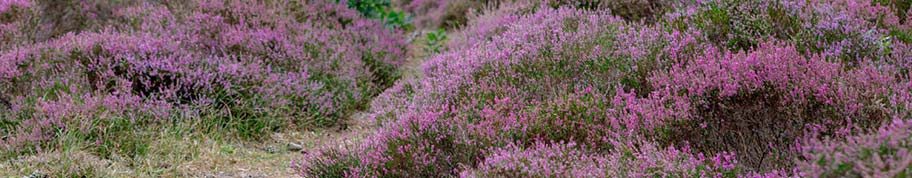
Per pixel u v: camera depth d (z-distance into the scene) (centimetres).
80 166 404
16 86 498
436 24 1030
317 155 397
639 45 459
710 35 482
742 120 333
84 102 478
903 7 504
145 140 454
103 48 550
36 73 513
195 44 622
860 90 327
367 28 812
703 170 283
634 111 361
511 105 407
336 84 614
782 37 460
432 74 562
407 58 810
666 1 592
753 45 461
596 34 499
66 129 439
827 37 435
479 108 426
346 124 573
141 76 525
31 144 429
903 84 334
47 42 612
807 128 317
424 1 1123
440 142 379
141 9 727
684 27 499
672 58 433
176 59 561
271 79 556
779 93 332
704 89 350
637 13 621
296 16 770
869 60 382
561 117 381
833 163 237
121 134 452
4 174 388
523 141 363
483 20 738
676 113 341
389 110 487
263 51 632
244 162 459
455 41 730
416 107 458
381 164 359
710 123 339
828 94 327
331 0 837
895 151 228
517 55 488
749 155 322
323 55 650
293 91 556
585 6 662
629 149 319
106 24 716
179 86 513
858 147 239
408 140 380
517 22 635
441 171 359
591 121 372
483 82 450
